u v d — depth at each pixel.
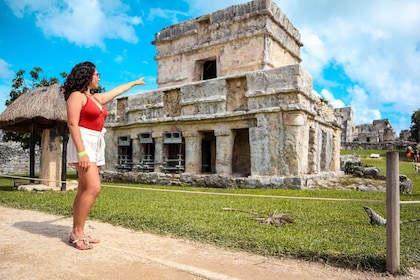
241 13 14.16
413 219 5.32
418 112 36.53
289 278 2.81
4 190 9.70
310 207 6.48
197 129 12.70
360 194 8.59
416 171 18.94
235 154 14.59
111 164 15.69
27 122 10.41
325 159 13.56
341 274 2.93
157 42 17.12
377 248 3.55
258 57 13.62
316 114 11.66
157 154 13.90
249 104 11.25
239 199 7.73
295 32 16.09
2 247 3.51
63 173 9.43
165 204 6.77
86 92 3.83
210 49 15.16
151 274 2.81
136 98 14.86
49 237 3.97
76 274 2.76
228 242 3.84
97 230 4.46
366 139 43.47
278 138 10.60
